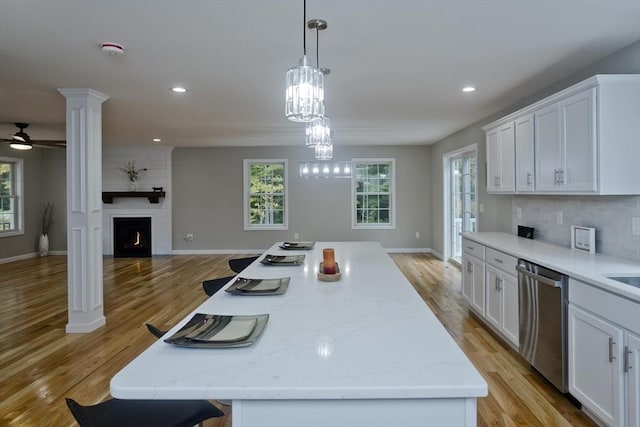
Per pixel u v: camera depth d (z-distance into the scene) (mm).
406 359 1173
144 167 8633
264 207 8711
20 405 2537
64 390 2732
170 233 8656
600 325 2119
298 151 8555
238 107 4680
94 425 1276
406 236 8586
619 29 2537
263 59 3049
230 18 2359
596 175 2572
